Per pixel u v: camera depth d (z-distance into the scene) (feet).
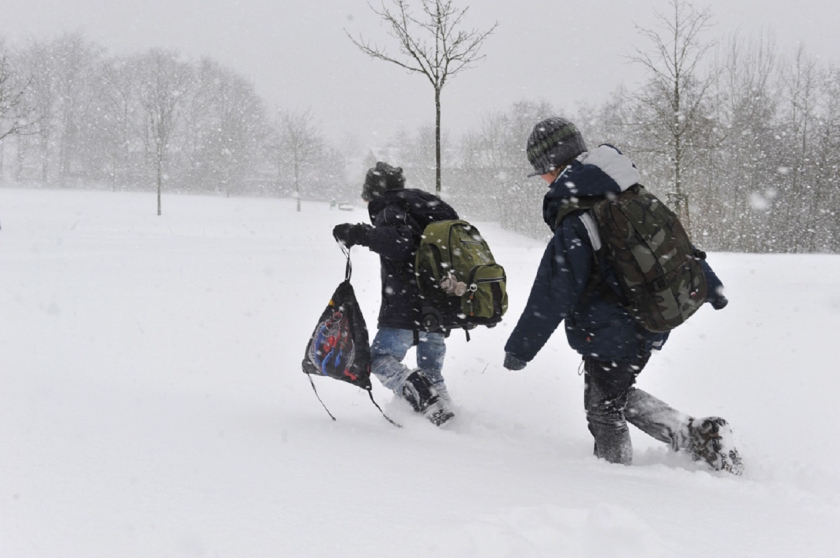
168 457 6.96
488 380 14.34
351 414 11.44
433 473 7.09
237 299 25.58
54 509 5.40
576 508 6.09
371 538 5.00
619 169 8.64
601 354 8.84
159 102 152.97
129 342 17.28
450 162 203.00
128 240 67.36
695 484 7.65
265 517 5.40
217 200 189.98
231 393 12.57
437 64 29.37
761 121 106.52
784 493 7.22
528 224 150.92
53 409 8.70
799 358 15.11
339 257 47.03
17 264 37.55
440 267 10.82
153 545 4.82
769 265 38.34
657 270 8.23
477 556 4.73
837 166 104.68
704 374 14.11
